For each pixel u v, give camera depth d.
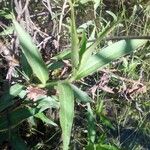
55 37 0.52
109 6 0.68
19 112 0.43
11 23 0.53
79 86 0.53
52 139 0.51
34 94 0.41
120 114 0.59
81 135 0.53
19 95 0.44
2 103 0.42
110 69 0.57
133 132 0.58
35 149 0.50
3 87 0.48
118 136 0.56
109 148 0.47
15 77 0.47
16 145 0.43
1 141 0.44
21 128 0.51
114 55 0.41
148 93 0.61
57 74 0.51
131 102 0.58
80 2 0.58
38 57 0.39
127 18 0.69
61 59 0.47
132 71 0.59
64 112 0.36
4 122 0.43
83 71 0.40
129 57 0.61
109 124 0.52
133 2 0.69
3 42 0.51
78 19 0.61
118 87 0.57
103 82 0.53
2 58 0.49
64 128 0.36
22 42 0.39
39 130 0.52
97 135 0.54
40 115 0.46
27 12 0.50
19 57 0.48
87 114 0.49
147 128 0.59
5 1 0.53
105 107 0.58
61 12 0.54
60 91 0.38
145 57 0.63
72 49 0.39
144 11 0.69
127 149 0.57
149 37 0.45
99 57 0.41
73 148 0.51
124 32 0.66
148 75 0.63
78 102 0.51
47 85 0.41
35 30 0.52
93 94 0.52
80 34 0.55
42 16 0.54
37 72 0.40
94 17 0.58
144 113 0.60
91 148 0.47
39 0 0.55
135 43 0.42
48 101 0.44
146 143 0.58
